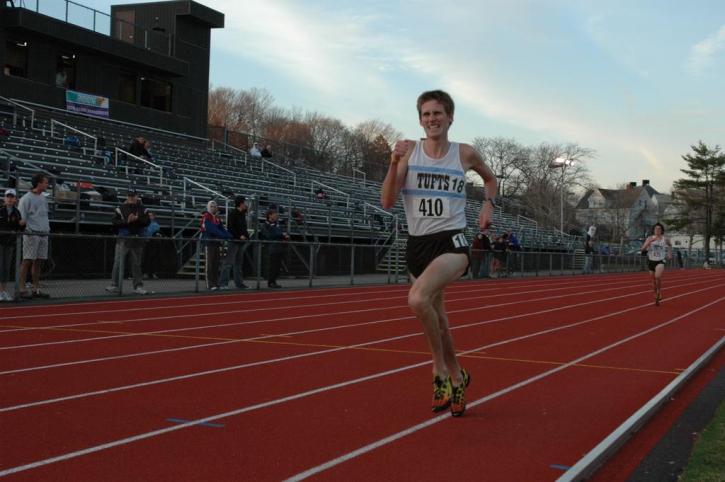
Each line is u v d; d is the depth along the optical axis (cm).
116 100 3080
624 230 8275
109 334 872
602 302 1642
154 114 3266
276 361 707
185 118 3441
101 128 2898
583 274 3441
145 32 3316
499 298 1664
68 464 376
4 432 434
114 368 650
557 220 7150
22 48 2730
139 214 1392
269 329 960
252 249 1675
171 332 906
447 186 488
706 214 7400
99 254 1352
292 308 1267
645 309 1478
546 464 395
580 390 601
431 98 489
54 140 2381
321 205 2902
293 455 400
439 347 482
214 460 388
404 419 487
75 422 461
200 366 670
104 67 3036
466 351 807
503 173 7781
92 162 2278
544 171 7450
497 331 1005
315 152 4056
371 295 1614
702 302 1738
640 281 2895
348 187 3803
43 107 2755
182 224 2141
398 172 487
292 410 506
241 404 520
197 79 3519
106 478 355
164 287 1475
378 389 583
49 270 1263
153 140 3012
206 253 1545
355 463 388
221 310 1198
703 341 952
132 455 394
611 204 8856
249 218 2220
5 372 620
